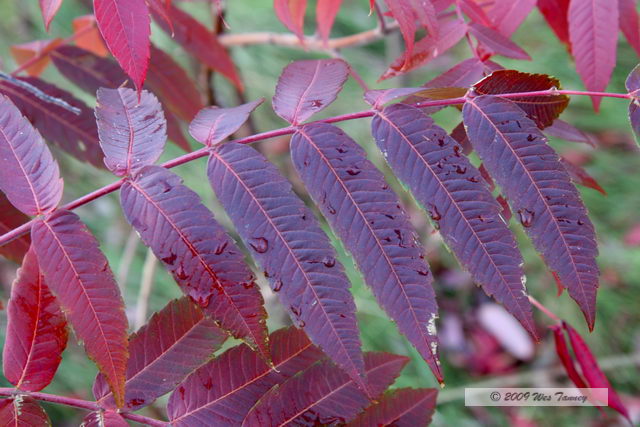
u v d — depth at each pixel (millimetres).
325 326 490
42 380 518
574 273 500
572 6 577
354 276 1400
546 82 524
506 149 508
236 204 501
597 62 576
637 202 1480
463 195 501
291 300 492
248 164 507
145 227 500
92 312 499
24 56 681
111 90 542
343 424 523
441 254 1430
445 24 583
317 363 528
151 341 527
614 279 1395
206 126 524
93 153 619
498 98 515
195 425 520
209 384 524
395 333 1341
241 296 495
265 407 520
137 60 502
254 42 864
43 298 516
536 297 1374
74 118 616
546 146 507
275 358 528
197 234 497
